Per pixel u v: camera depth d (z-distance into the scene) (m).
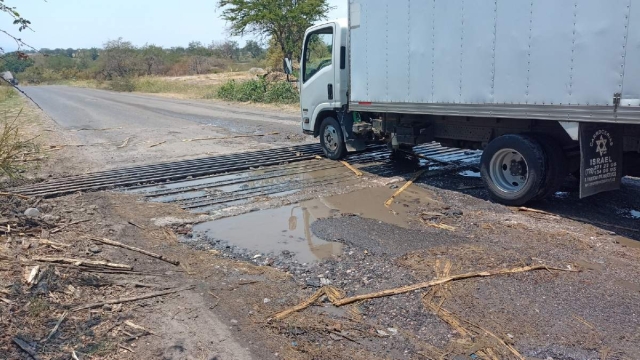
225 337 3.64
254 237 5.77
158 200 7.34
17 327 3.60
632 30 4.89
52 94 36.34
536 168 6.22
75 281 4.38
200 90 33.66
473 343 3.49
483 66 6.35
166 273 4.74
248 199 7.33
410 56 7.34
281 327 3.77
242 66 56.78
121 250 5.29
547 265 4.69
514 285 4.29
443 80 6.89
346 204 6.98
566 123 5.70
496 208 6.57
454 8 6.59
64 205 6.98
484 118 7.15
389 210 6.64
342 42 9.20
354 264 4.89
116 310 3.99
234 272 4.78
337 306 4.07
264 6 28.23
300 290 4.39
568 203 6.74
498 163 6.78
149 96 33.44
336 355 3.41
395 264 4.82
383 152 10.62
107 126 16.53
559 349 3.39
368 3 7.95
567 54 5.46
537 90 5.80
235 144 12.41
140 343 3.55
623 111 5.04
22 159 10.21
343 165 9.53
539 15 5.67
